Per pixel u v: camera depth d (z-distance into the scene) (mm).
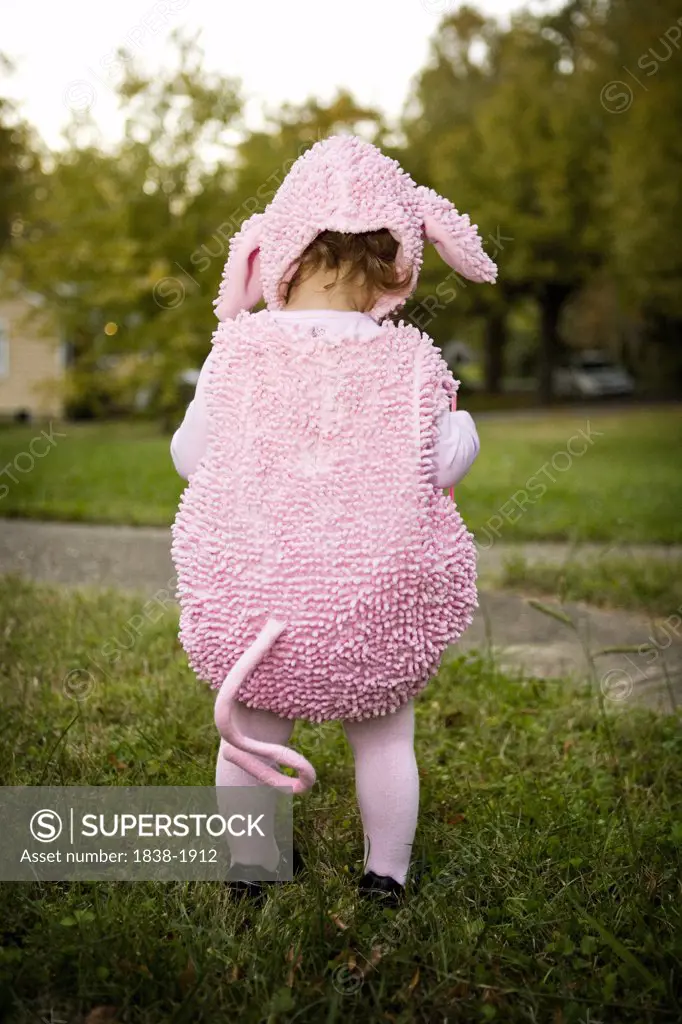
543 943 2381
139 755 3363
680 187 21797
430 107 36500
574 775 3395
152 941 2285
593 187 27719
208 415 2350
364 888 2523
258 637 2234
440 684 4277
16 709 3762
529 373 53406
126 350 20016
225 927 2381
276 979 2166
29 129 21484
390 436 2264
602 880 2611
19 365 30047
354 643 2242
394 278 2449
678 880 2617
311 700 2324
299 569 2219
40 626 4941
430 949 2258
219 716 2203
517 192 28219
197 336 19016
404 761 2498
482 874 2623
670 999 2127
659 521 8797
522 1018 2090
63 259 19344
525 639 5195
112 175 18922
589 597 6016
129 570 6793
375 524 2232
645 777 3404
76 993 2158
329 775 3273
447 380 2357
